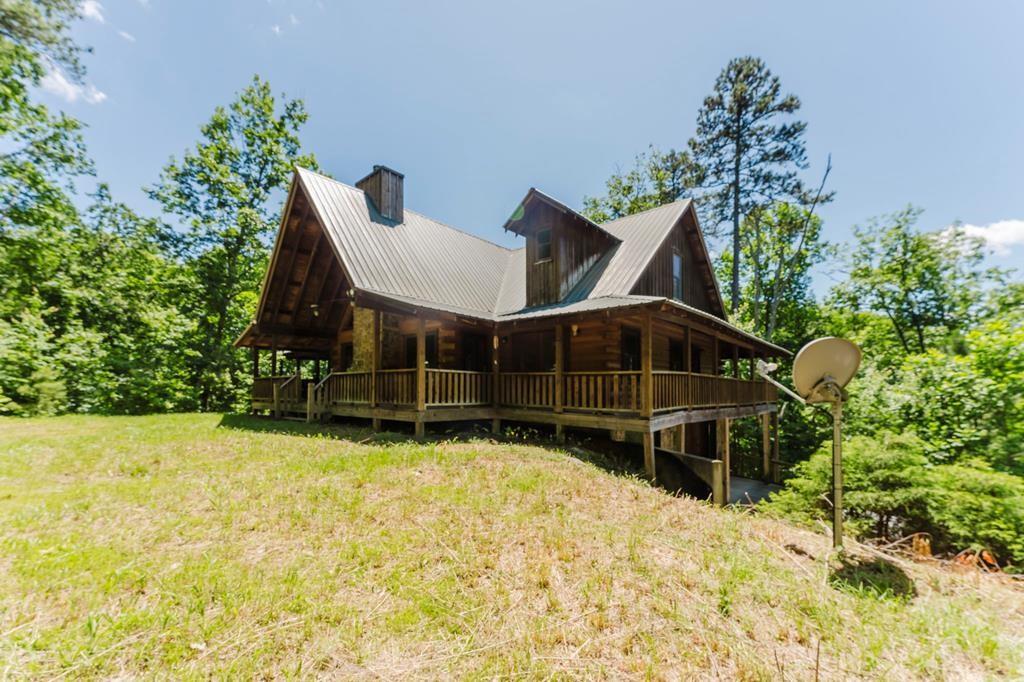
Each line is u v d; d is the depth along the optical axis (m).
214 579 3.18
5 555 3.46
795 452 17.80
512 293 13.91
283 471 6.10
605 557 3.81
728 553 4.02
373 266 11.13
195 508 4.66
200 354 20.94
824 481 6.70
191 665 2.33
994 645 2.74
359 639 2.61
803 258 26.56
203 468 6.35
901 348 21.14
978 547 5.20
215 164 21.20
